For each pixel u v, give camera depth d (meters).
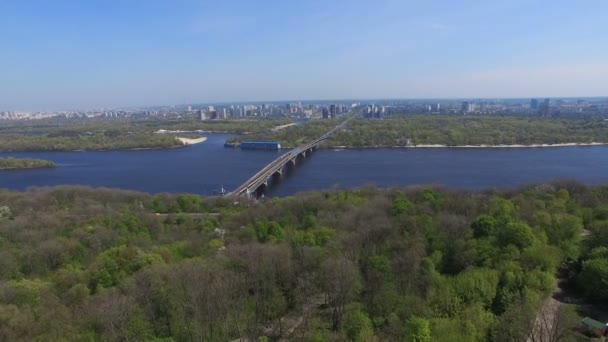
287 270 83.12
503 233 92.94
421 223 104.94
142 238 114.94
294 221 128.50
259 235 114.12
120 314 66.94
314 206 140.50
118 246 102.31
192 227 132.88
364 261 86.38
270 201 160.38
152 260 89.94
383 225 104.00
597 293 79.19
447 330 65.81
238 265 84.50
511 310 69.19
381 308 71.62
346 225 114.94
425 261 83.69
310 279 80.81
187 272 78.56
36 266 98.12
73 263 98.00
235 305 74.31
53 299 75.31
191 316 71.12
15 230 123.81
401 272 81.25
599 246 89.88
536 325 67.62
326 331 69.75
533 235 92.31
